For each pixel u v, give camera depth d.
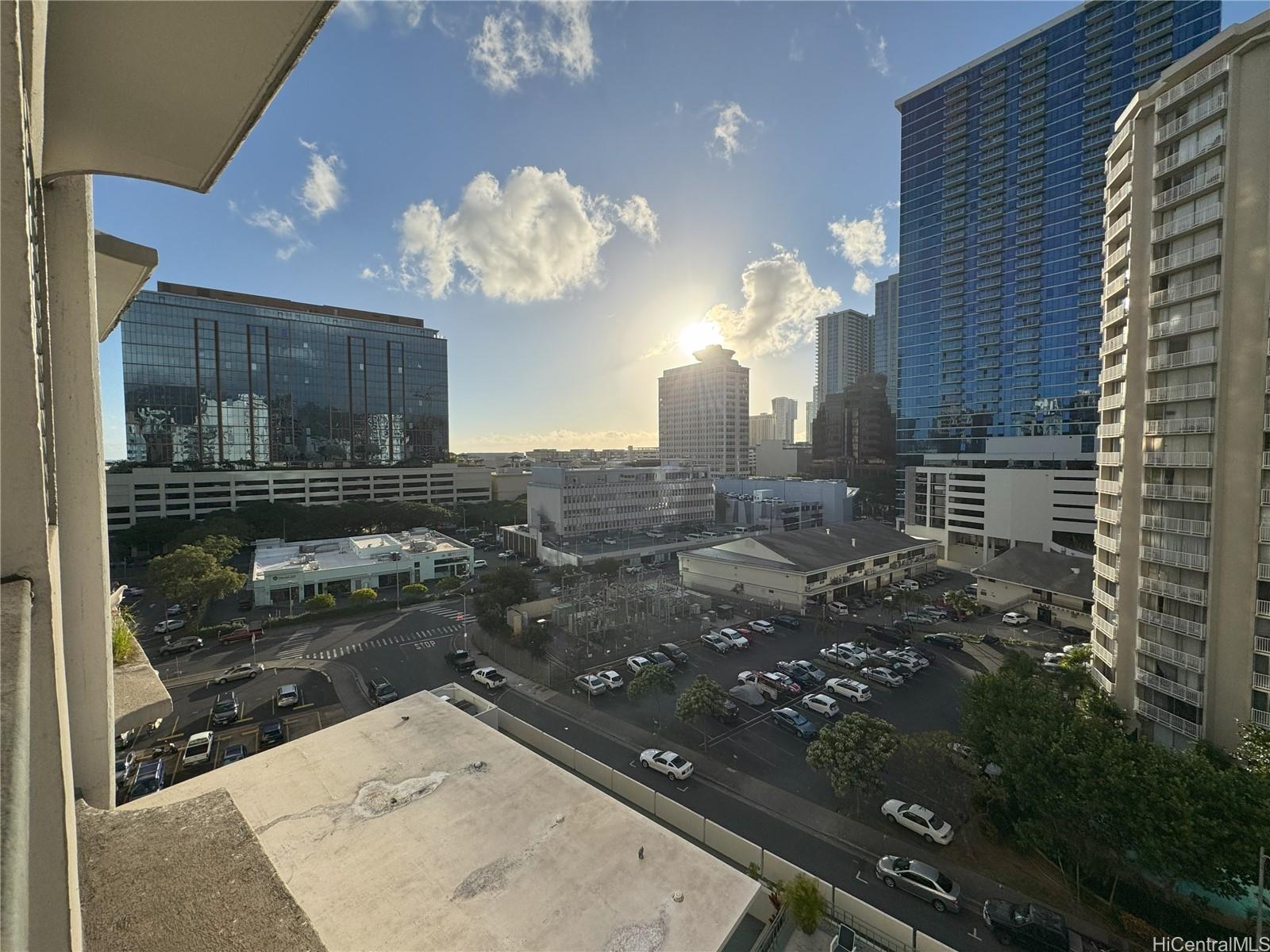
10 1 2.04
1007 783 19.38
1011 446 68.81
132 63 3.99
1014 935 15.70
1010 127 80.88
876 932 14.94
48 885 2.15
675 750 26.31
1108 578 26.91
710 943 9.88
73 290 5.59
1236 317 21.72
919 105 91.56
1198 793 15.77
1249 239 21.47
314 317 101.56
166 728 29.50
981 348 83.31
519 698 32.41
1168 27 68.25
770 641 41.53
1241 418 21.48
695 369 168.12
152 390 85.50
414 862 11.27
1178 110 24.31
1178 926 15.77
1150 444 24.50
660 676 28.42
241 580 47.69
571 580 55.84
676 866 11.45
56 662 2.36
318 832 11.92
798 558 51.69
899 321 93.88
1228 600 21.66
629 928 10.13
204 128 4.80
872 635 42.53
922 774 20.80
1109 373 28.39
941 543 68.50
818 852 19.34
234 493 87.50
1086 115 73.88
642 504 83.31
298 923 4.39
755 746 26.56
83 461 5.73
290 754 14.60
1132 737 23.83
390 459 110.88
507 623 41.34
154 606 52.84
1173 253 24.16
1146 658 24.25
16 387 2.13
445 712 16.66
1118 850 16.33
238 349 93.19
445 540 70.88
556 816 12.55
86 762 5.82
